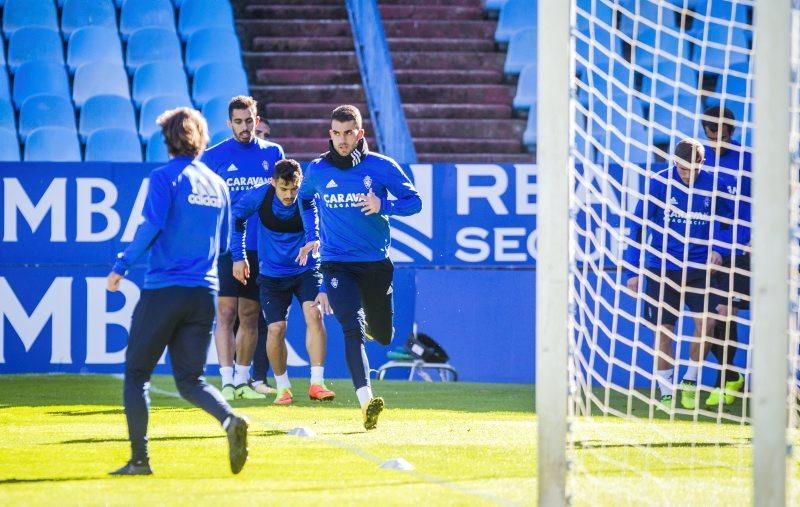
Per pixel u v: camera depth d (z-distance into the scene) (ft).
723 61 168.25
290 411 91.25
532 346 120.57
